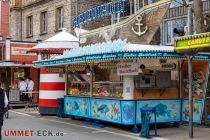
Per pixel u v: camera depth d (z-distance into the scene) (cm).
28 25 3128
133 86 1270
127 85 1266
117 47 1178
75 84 1634
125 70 1263
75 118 1684
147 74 1307
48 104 1819
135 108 1262
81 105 1536
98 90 1434
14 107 2302
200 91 1327
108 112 1351
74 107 1595
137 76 1283
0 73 2677
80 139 1136
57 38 1825
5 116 1709
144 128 1173
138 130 1273
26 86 2298
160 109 1320
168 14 1856
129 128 1351
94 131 1300
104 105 1375
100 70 1471
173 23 1838
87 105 1491
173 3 1833
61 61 1521
